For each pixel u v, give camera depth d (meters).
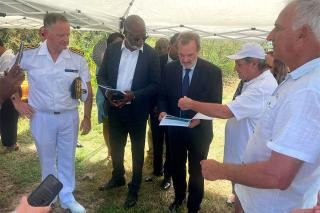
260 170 1.44
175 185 3.94
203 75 3.39
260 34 5.30
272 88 2.74
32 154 5.61
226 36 5.67
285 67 3.23
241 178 1.51
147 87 3.80
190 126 3.27
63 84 3.48
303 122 1.35
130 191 4.09
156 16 4.52
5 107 5.39
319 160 1.47
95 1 3.81
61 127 3.60
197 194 3.63
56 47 3.34
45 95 3.46
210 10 4.06
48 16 3.29
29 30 10.96
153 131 4.70
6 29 10.33
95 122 7.52
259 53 2.74
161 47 4.93
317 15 1.35
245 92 2.77
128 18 3.71
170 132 3.61
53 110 3.51
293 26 1.41
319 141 1.35
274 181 1.40
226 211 4.20
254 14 4.06
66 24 3.29
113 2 3.88
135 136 3.95
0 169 4.98
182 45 3.27
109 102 3.85
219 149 6.55
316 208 1.41
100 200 4.24
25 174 4.86
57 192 1.38
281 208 1.63
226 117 2.75
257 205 1.72
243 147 2.94
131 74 3.81
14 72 2.21
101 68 4.02
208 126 3.54
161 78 3.68
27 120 7.26
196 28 5.28
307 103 1.36
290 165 1.36
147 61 3.81
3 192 4.34
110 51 3.91
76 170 5.05
